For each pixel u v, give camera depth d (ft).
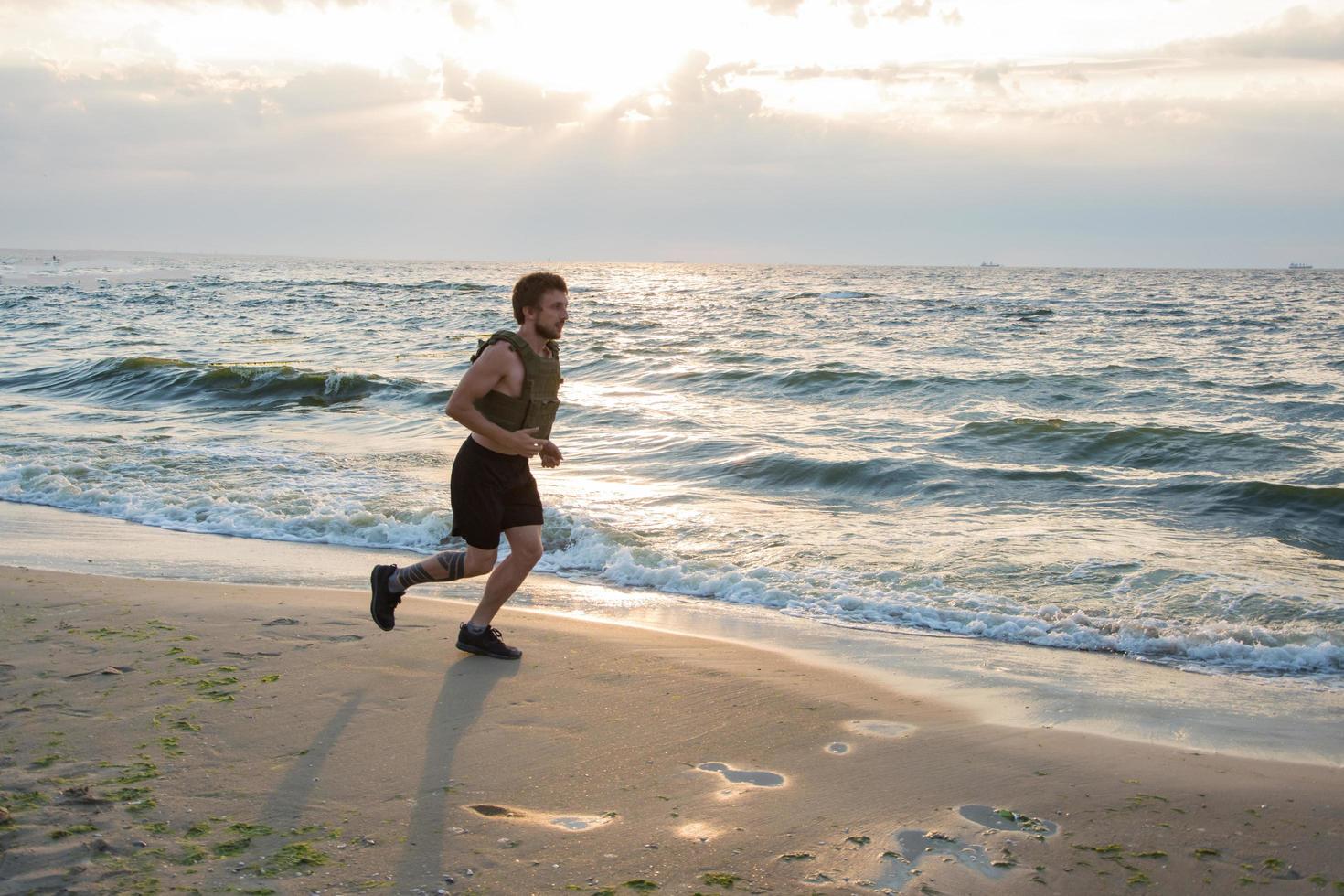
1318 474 33.68
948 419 45.39
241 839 8.94
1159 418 47.19
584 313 137.80
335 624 16.14
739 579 20.79
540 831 9.37
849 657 16.02
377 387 52.65
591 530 24.31
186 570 20.89
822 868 8.87
